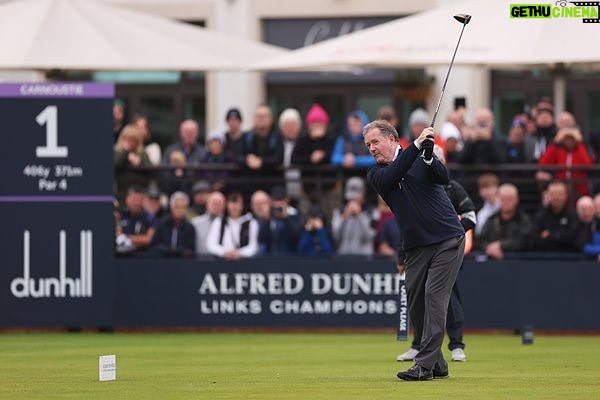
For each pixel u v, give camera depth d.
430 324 24.61
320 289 40.16
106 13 44.62
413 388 23.69
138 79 61.59
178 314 40.47
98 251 40.19
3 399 22.48
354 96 60.44
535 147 44.00
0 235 40.09
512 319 39.72
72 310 40.28
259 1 60.34
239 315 40.41
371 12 59.41
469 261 39.84
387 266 39.94
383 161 24.67
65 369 28.34
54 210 40.06
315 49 41.78
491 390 23.39
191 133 45.41
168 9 61.09
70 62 41.78
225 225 40.84
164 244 40.66
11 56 41.59
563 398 22.17
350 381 25.20
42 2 44.00
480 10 40.59
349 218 40.94
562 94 44.72
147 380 25.70
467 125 45.06
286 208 41.06
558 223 39.69
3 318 40.22
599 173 41.31
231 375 26.83
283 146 43.56
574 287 39.50
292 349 34.31
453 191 29.41
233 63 43.66
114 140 41.72
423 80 57.56
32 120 39.84
